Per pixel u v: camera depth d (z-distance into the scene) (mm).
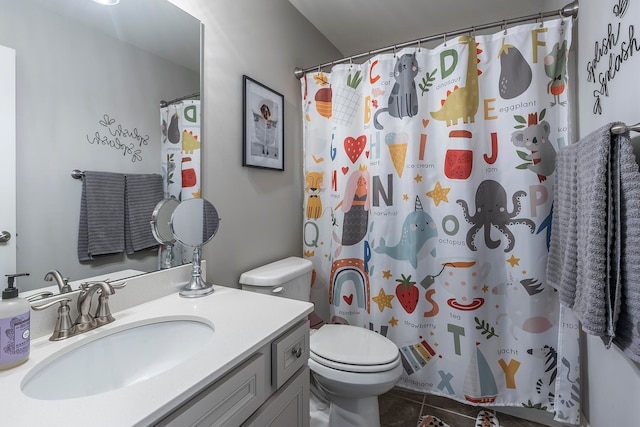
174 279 1118
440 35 1505
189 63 1194
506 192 1421
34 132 772
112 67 940
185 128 1186
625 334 867
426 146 1560
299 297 1564
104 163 921
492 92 1433
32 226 771
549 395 1382
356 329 1532
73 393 721
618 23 1005
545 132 1359
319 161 1844
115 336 822
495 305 1463
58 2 816
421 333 1571
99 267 907
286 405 868
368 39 2264
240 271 1465
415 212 1558
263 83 1608
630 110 931
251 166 1512
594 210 916
